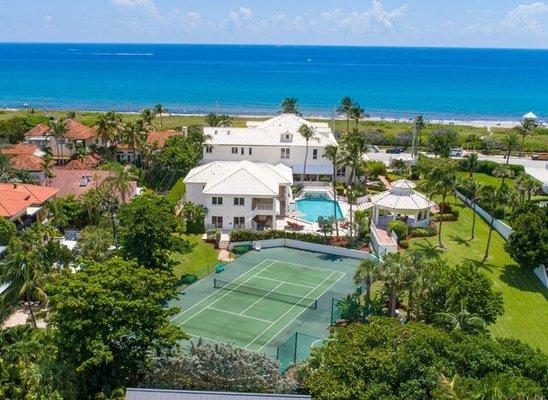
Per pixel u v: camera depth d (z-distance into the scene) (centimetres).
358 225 8675
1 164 9694
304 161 11456
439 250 8275
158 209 6756
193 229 9044
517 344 4350
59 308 4309
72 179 9969
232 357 4562
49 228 6381
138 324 4503
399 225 8444
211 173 9788
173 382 4494
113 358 4328
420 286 5534
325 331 5969
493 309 5519
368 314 5969
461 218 9825
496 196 8181
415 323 4672
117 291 4397
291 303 6644
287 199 9950
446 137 14088
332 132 14000
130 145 11781
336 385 4066
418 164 12406
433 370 3941
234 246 8356
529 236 7394
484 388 3484
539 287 7325
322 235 8662
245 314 6347
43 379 3956
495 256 8238
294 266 7794
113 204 8600
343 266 7825
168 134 13438
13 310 5738
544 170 12475
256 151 11325
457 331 4628
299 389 4522
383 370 4034
